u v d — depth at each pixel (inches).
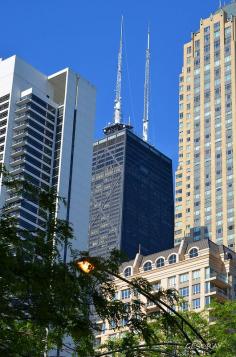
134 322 1332.4
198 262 6815.9
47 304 1261.1
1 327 1306.6
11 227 1352.1
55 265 1289.4
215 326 2209.6
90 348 1334.9
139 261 7194.9
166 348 1898.4
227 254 6884.8
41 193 1424.7
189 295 6702.8
